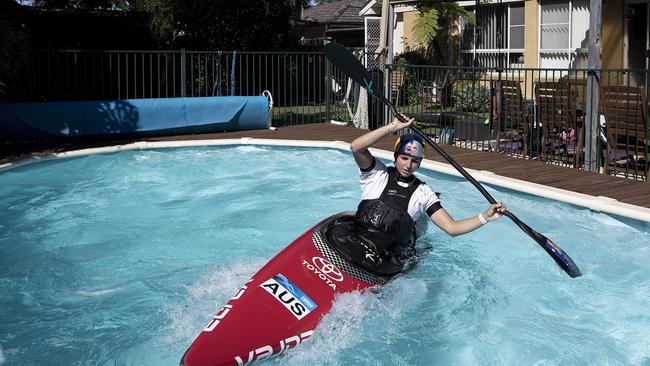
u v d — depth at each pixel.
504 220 7.50
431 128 13.33
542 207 7.91
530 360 4.45
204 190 9.08
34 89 16.86
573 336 4.78
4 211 8.07
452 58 18.89
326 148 11.63
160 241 6.93
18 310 5.23
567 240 6.77
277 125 15.86
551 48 15.55
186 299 5.34
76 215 7.90
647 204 7.28
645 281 5.76
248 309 4.27
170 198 8.67
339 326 4.43
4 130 11.16
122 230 7.30
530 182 8.45
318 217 7.77
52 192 8.97
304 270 4.76
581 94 11.55
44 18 18.66
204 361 3.85
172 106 12.49
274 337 4.12
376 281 4.90
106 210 8.12
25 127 11.27
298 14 22.38
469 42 18.31
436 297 5.38
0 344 4.66
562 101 10.34
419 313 5.07
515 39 16.81
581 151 9.66
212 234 7.15
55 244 6.86
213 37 20.62
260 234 7.14
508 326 4.93
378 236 5.09
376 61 15.76
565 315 5.14
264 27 21.20
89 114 11.73
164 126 12.48
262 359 4.04
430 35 17.81
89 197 8.73
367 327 4.63
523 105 10.20
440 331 4.81
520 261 6.27
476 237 6.96
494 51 17.44
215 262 6.25
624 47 12.83
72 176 9.87
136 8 20.03
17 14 11.58
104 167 10.44
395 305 4.97
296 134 12.77
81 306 5.30
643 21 12.48
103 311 5.19
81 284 5.78
